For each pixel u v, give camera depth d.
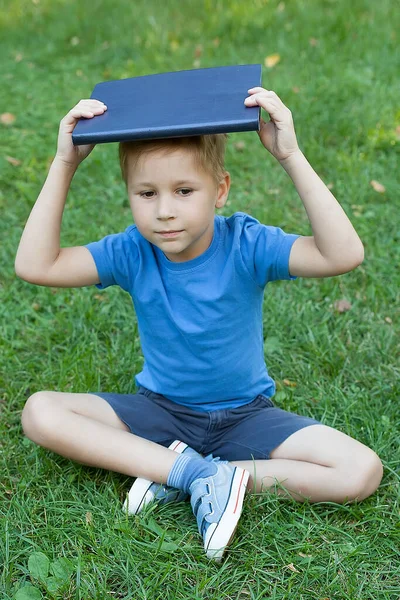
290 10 6.30
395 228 3.55
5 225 3.71
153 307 2.15
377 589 1.90
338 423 2.50
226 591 1.89
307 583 1.90
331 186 3.89
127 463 2.13
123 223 3.69
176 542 2.02
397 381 2.69
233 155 4.20
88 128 1.87
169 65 5.56
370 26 5.75
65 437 2.13
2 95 5.14
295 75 5.09
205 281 2.10
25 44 6.35
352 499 2.11
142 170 1.92
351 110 4.56
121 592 1.90
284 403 2.58
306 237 2.04
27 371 2.79
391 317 3.05
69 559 1.97
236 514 1.98
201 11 6.48
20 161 4.27
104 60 5.85
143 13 6.62
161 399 2.30
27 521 2.10
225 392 2.25
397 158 4.14
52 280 2.14
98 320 3.03
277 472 2.14
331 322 3.04
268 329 2.97
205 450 2.31
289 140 1.93
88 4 6.90
